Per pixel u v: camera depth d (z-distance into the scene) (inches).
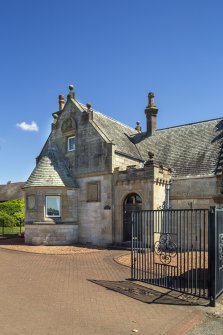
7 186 2231.8
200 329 253.4
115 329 249.4
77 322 262.8
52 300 321.7
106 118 1015.6
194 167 801.6
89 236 836.0
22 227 1359.5
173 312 290.0
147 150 965.8
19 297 329.4
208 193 735.7
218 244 329.7
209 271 314.3
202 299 328.2
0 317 268.5
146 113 1053.2
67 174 880.9
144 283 394.0
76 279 414.9
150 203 730.8
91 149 856.9
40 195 828.0
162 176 762.8
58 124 957.2
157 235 671.1
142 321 267.3
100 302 317.4
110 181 808.3
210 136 878.4
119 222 787.4
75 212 860.0
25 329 243.6
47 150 914.1
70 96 939.3
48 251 680.4
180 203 773.9
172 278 390.3
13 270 470.6
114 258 583.5
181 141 929.5
